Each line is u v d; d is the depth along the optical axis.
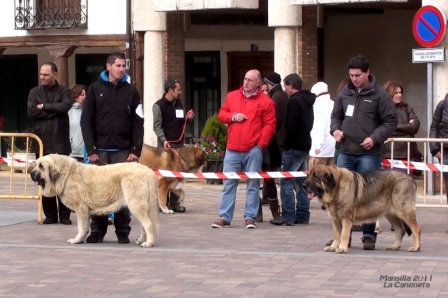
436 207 15.20
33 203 17.62
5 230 13.78
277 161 14.82
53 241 12.67
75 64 28.30
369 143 11.95
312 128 14.98
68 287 9.52
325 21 26.45
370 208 11.66
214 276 10.11
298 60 21.75
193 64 27.55
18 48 28.50
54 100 14.54
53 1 26.11
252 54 26.73
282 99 14.94
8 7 26.62
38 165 12.22
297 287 9.52
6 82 29.19
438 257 11.38
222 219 14.23
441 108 14.62
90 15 25.38
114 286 9.57
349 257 11.36
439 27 17.48
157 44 23.62
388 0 19.34
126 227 12.54
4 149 28.45
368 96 12.10
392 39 25.33
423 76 24.75
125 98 12.95
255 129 14.03
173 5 22.12
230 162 14.19
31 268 10.59
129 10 24.44
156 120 16.53
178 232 13.66
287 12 21.45
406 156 15.80
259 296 9.11
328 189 11.52
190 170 16.41
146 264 10.86
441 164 14.32
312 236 13.30
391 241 12.84
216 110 27.34
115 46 25.23
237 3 21.36
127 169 12.16
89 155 12.95
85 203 12.30
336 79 26.42
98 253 11.66
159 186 16.09
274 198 14.57
